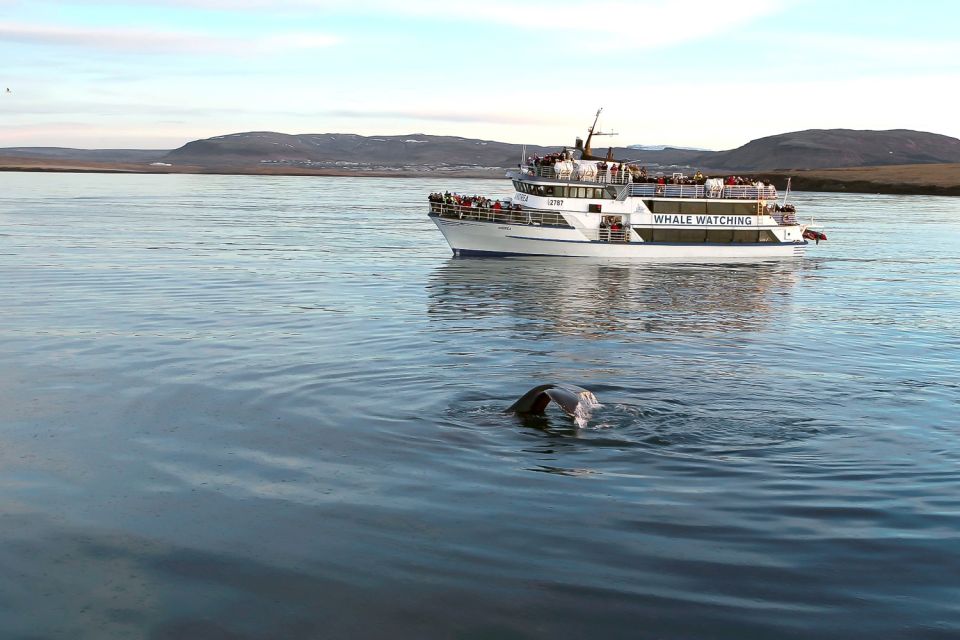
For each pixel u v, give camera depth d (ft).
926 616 40.57
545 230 234.38
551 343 113.50
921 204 625.41
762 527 51.24
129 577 44.60
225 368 93.76
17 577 44.55
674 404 80.48
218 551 47.78
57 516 52.60
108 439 67.97
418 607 41.47
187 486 57.88
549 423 72.59
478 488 57.52
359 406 78.07
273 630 39.42
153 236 280.72
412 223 375.45
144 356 99.55
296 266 206.49
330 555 47.24
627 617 40.45
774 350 112.16
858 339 122.11
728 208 248.11
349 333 117.91
